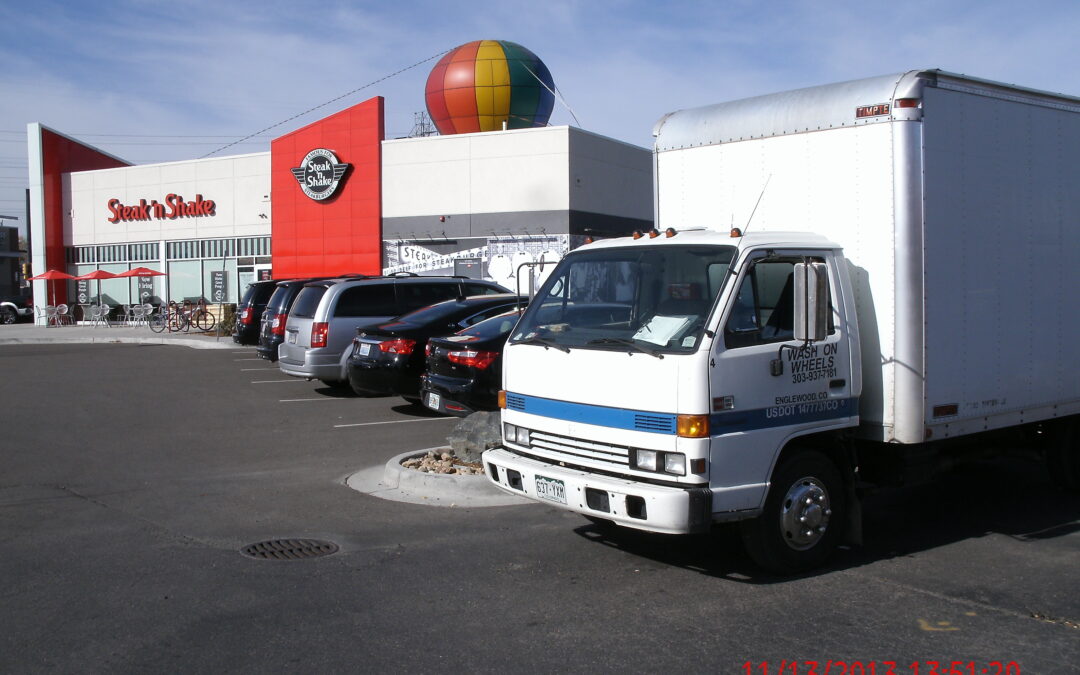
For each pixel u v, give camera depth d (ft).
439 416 41.45
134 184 121.08
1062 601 17.93
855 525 20.66
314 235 104.17
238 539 22.27
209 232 115.85
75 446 34.76
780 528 19.15
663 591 18.52
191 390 50.98
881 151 20.15
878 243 20.26
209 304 114.62
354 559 20.63
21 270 198.08
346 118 101.40
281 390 50.93
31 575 19.31
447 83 102.53
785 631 16.33
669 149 24.75
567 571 19.84
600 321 20.01
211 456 32.86
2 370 61.82
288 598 17.99
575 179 91.61
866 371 20.63
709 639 15.93
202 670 14.56
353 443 35.22
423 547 21.63
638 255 20.02
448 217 96.22
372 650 15.39
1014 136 22.40
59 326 120.57
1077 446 26.13
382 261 100.32
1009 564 20.40
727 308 17.98
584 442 19.19
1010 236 22.31
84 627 16.38
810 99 21.59
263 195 111.96
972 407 21.42
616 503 17.88
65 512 24.86
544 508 25.43
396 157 98.63
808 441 19.86
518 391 21.01
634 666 14.76
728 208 23.38
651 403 17.89
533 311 21.70
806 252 19.63
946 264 20.67
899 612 17.29
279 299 58.13
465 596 18.17
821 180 21.33
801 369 19.04
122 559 20.52
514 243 93.15
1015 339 22.53
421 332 40.88
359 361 41.75
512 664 14.82
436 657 15.10
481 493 26.32
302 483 28.60
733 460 17.83
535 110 103.04
